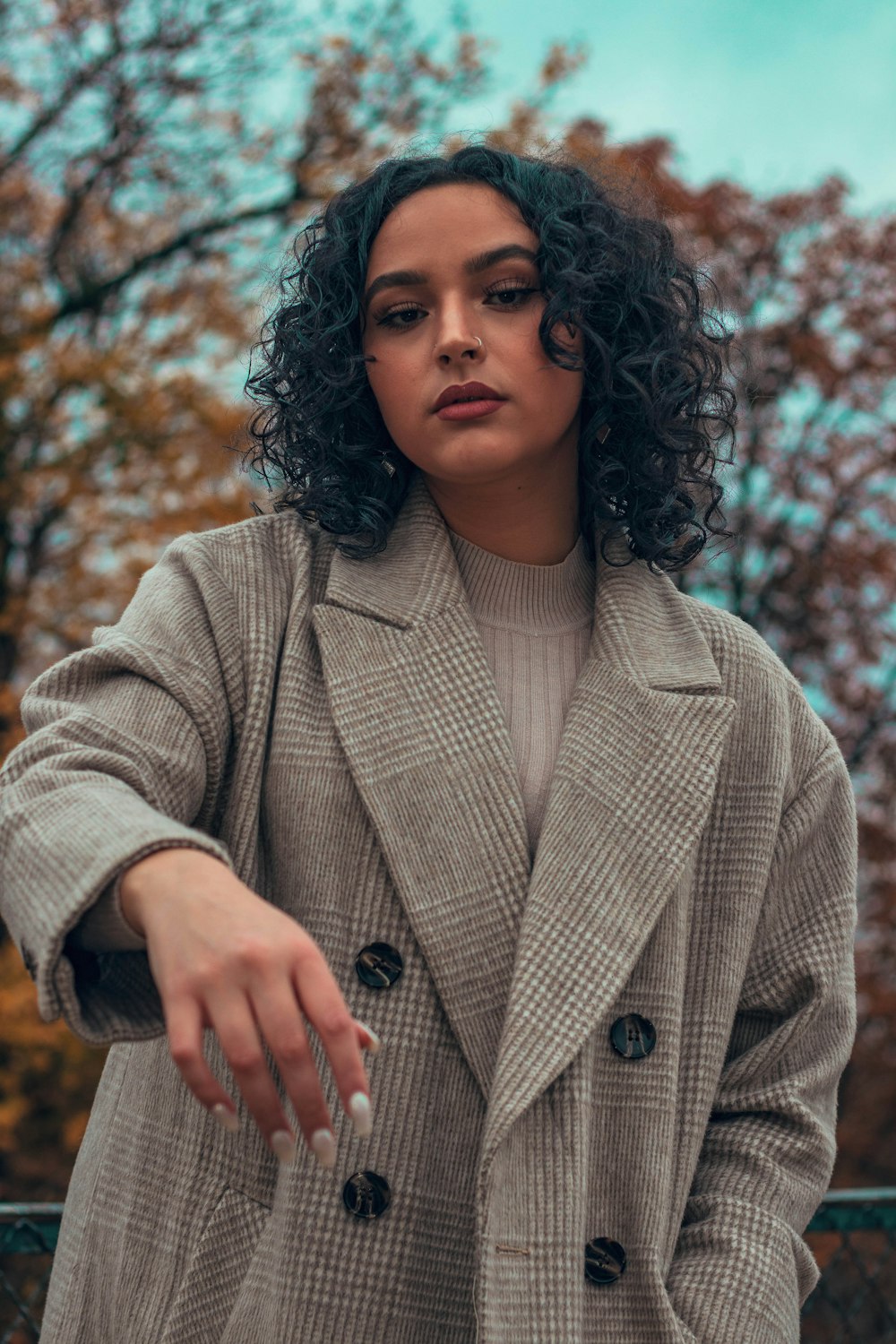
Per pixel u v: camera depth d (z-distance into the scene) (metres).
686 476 1.45
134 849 0.87
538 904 1.16
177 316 11.00
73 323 11.44
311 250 1.42
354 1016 1.15
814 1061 1.35
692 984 1.28
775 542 11.57
